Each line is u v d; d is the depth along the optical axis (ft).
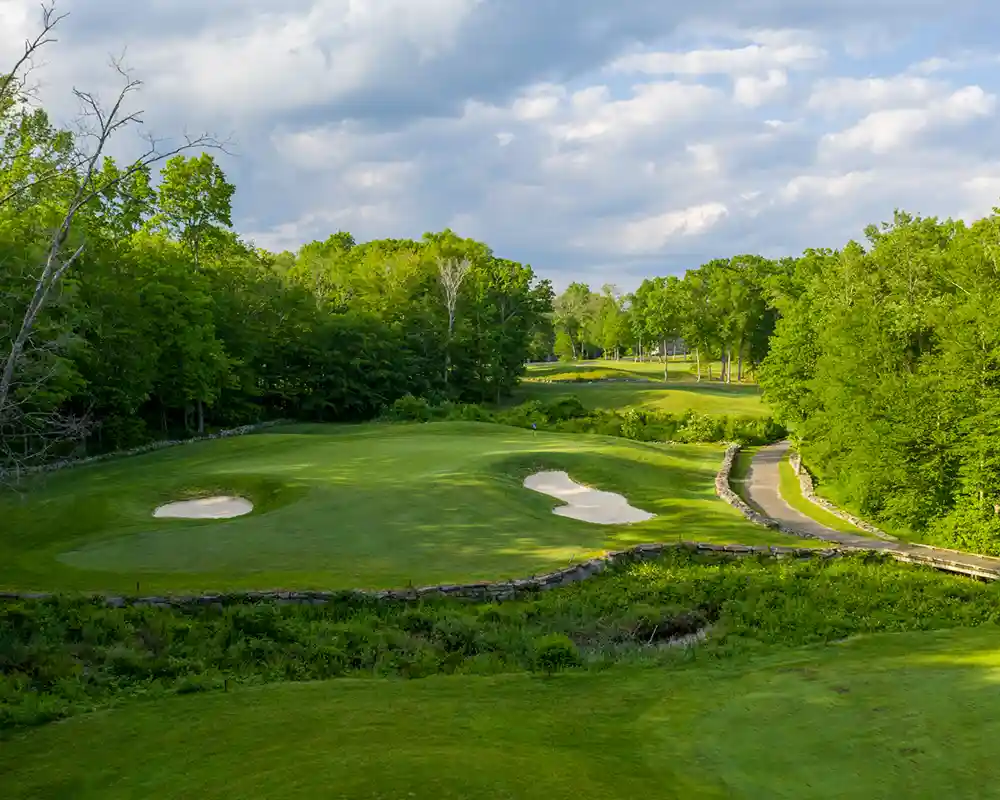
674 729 39.27
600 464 137.69
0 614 59.57
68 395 128.26
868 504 120.78
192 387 179.83
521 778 32.37
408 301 282.77
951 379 113.80
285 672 51.78
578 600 72.84
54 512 98.07
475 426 188.03
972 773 32.91
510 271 334.85
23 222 115.65
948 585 83.51
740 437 201.16
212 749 36.09
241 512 106.11
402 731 38.34
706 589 78.43
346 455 139.44
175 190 205.16
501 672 52.54
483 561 83.46
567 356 528.63
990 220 171.32
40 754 36.11
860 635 64.59
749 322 325.83
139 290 167.22
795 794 31.53
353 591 70.69
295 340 242.78
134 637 57.52
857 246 206.49
